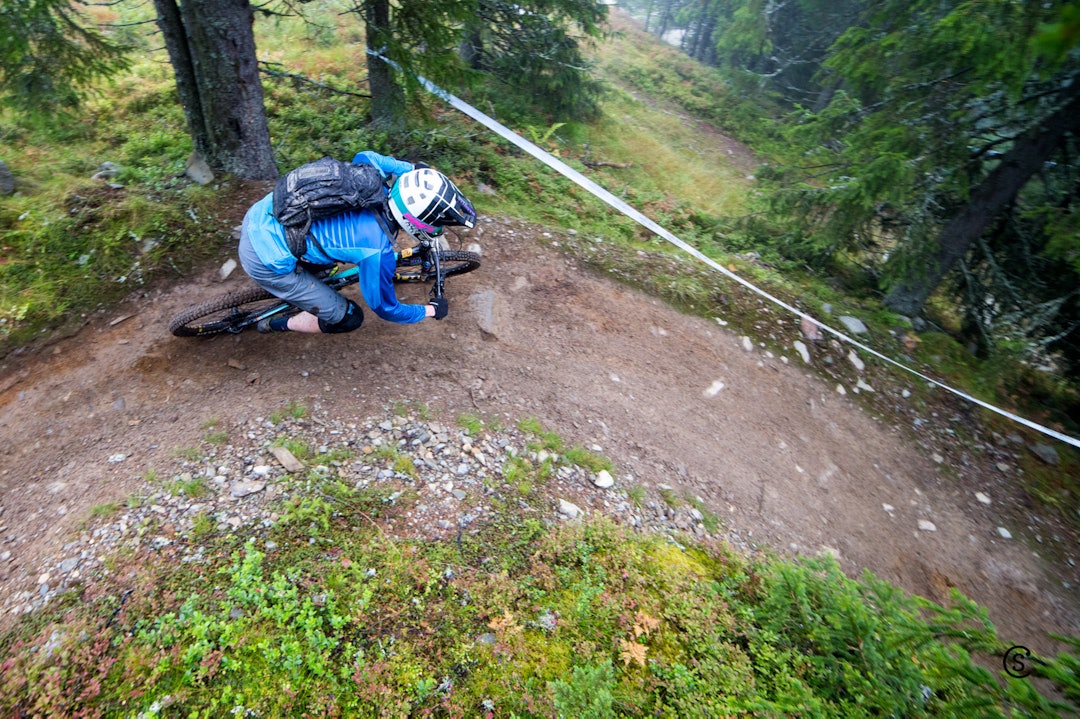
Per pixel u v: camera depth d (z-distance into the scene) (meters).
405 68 6.48
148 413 4.32
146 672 2.90
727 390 6.17
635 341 6.24
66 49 5.97
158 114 8.15
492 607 3.47
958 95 7.19
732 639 3.64
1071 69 6.42
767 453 5.76
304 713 2.88
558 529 4.05
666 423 5.55
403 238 6.30
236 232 5.72
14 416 4.20
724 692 3.28
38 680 2.83
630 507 4.55
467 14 6.58
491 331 5.67
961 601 3.27
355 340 5.14
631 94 17.38
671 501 4.79
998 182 7.22
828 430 6.28
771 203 9.02
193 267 5.38
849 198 7.54
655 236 8.33
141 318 4.96
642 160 12.41
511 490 4.29
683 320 6.71
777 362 6.71
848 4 16.52
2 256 5.06
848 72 7.85
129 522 3.56
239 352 4.84
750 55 20.05
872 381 6.92
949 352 7.58
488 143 9.18
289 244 3.51
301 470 4.02
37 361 4.55
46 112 6.45
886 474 6.12
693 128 16.47
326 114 8.40
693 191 11.89
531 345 5.73
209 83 5.68
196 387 4.54
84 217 5.43
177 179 6.15
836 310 7.67
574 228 7.73
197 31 5.44
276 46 10.95
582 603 3.56
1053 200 7.35
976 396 7.14
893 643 3.28
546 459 4.66
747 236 9.61
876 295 8.66
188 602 3.17
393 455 4.27
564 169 3.96
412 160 7.84
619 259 7.15
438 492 4.11
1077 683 2.60
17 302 4.79
